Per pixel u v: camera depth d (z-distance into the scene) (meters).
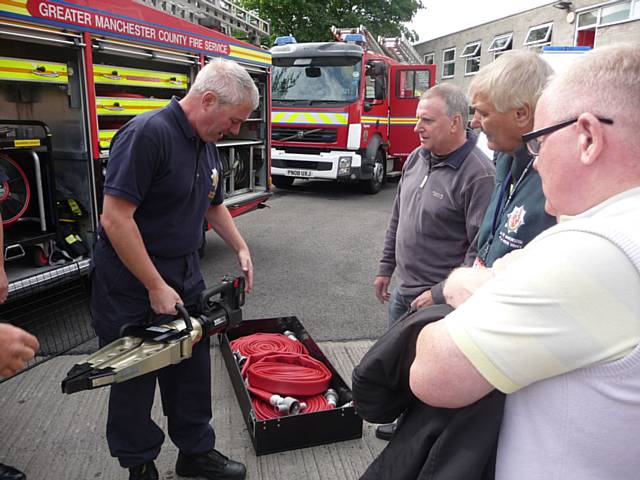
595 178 0.85
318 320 4.39
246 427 2.87
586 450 0.83
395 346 1.12
